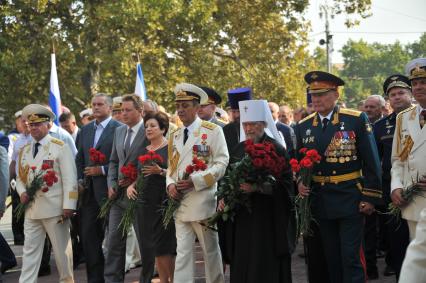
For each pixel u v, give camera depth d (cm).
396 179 740
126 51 2298
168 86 2469
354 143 767
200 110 1038
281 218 765
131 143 910
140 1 2278
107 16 2264
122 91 2452
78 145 995
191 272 821
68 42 2348
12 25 2338
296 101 2753
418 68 721
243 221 777
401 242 820
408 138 733
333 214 766
